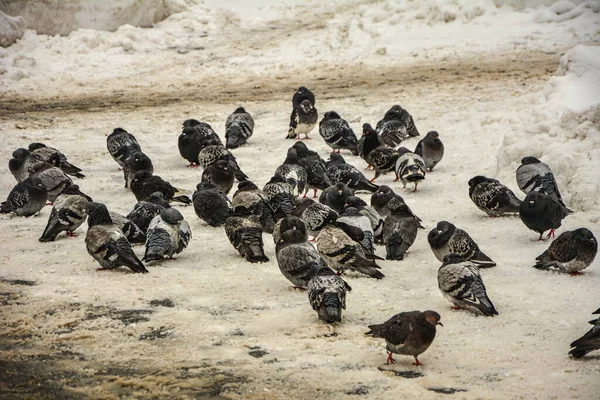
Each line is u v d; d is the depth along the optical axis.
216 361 10.20
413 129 22.48
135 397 9.29
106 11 36.53
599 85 20.80
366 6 39.84
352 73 31.78
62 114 26.42
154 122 25.34
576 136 17.70
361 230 13.61
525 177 16.08
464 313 11.55
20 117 25.89
